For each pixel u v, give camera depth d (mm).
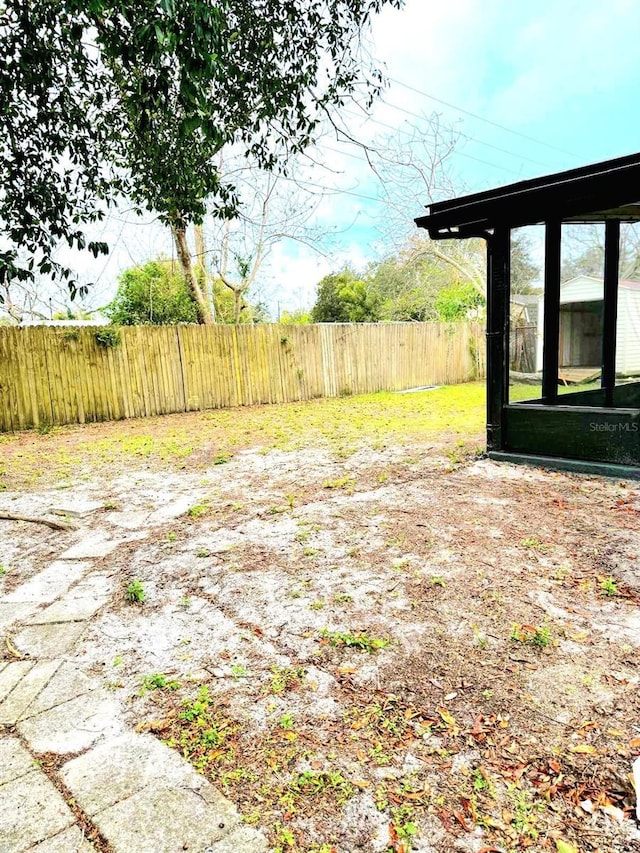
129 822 1439
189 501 4520
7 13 3701
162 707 1937
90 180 4891
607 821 1391
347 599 2674
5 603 2822
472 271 18250
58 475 5586
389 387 13438
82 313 17391
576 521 3572
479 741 1688
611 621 2361
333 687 2006
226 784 1569
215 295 17156
